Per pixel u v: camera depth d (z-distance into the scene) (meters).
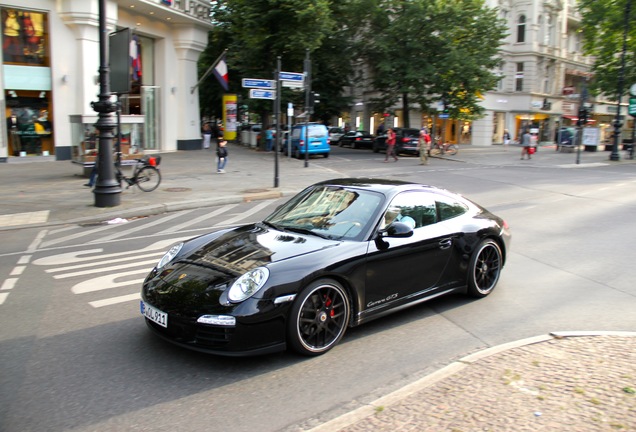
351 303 4.46
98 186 11.70
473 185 16.45
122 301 5.59
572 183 17.08
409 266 4.90
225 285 3.93
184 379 3.82
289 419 3.29
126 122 17.95
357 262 4.42
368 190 5.20
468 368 3.71
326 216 5.00
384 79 32.09
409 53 31.91
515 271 6.88
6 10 19.75
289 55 29.47
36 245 8.57
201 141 31.30
